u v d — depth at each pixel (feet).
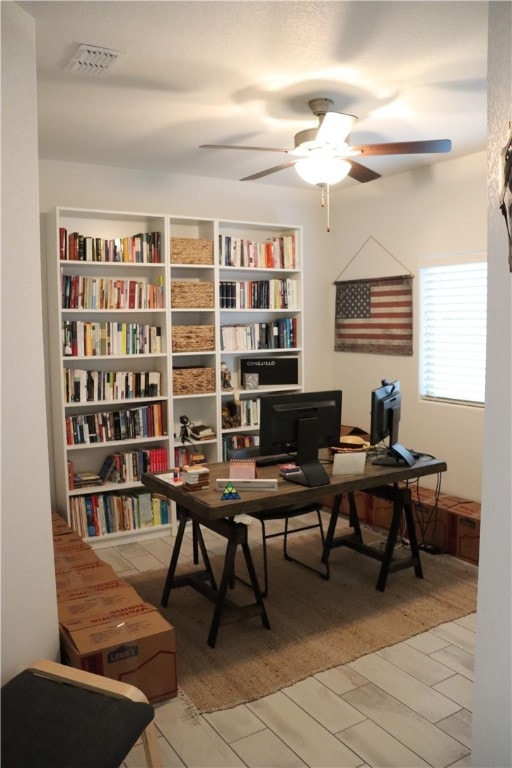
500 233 6.73
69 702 6.56
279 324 17.98
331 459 13.06
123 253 15.28
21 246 7.43
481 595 7.20
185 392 16.16
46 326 15.35
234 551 10.57
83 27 8.15
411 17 7.97
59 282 14.30
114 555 14.79
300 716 8.62
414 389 17.19
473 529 13.97
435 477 16.53
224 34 8.39
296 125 12.56
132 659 8.70
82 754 5.88
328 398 11.76
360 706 8.83
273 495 10.59
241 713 8.71
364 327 18.60
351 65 9.47
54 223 14.21
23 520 7.50
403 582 13.06
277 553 14.73
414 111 11.71
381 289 17.98
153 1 7.47
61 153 14.60
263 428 11.15
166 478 11.71
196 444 16.84
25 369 7.50
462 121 12.38
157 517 15.89
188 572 13.64
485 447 7.06
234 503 10.17
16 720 6.34
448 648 10.39
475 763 7.36
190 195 17.12
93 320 15.88
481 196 15.03
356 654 10.20
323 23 8.08
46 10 7.66
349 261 19.12
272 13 7.82
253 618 11.51
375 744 8.02
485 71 9.75
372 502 16.35
